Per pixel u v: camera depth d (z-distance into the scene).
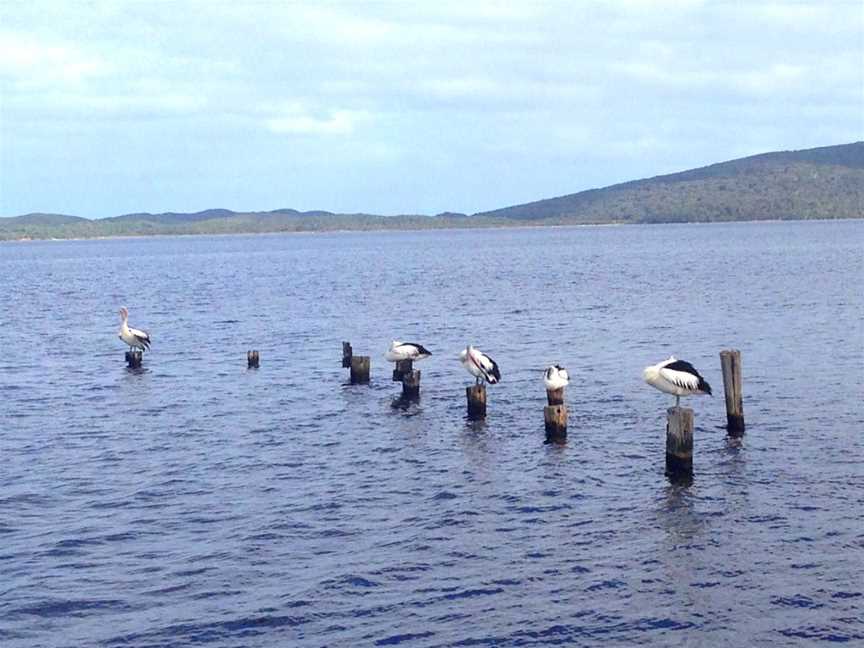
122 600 19.66
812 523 22.94
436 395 38.56
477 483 26.67
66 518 24.31
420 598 19.58
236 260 188.50
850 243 168.00
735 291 79.31
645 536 22.50
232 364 47.78
